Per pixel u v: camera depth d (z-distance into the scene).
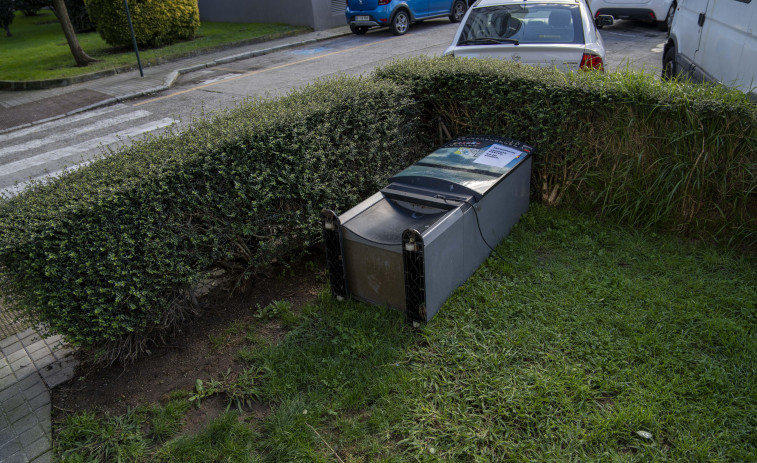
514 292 4.14
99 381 3.70
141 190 3.45
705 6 7.06
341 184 4.85
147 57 15.52
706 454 2.76
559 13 6.96
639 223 5.03
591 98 4.88
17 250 3.12
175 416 3.30
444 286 3.97
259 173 4.08
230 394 3.43
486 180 4.35
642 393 3.13
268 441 3.07
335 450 3.00
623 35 14.23
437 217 4.12
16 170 8.10
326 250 4.08
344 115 4.72
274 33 18.14
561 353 3.50
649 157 4.82
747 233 4.57
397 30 16.83
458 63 5.80
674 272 4.29
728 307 3.84
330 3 19.61
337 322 3.98
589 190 5.28
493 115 5.53
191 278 3.78
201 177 3.79
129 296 3.51
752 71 5.32
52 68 15.28
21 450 3.20
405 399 3.24
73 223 3.23
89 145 8.95
